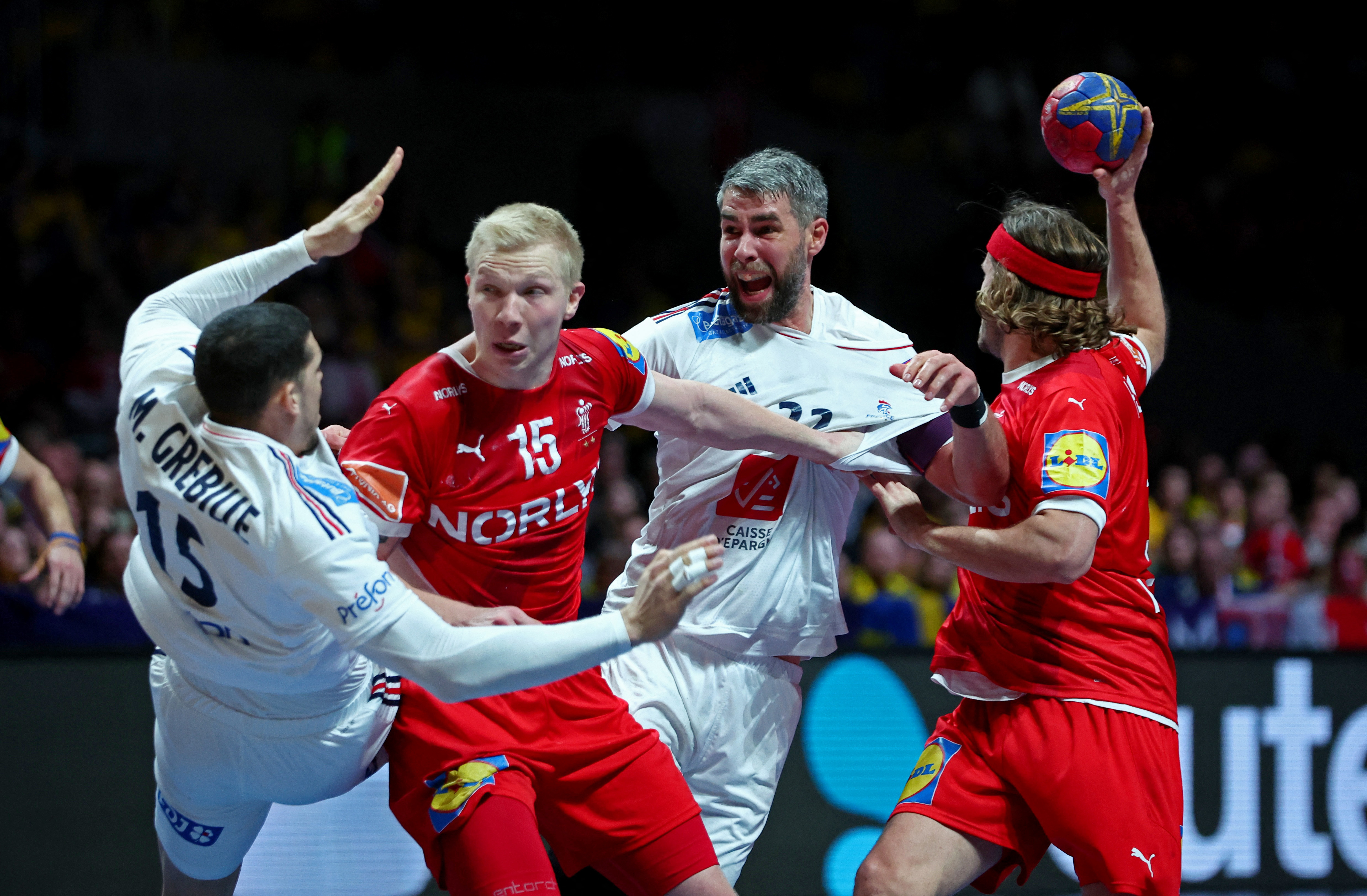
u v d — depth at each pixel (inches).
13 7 616.7
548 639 132.3
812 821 279.4
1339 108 771.4
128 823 259.6
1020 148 738.2
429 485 149.4
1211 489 449.4
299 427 136.9
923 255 722.2
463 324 577.9
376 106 709.3
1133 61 781.3
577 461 156.9
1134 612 170.2
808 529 183.6
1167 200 725.3
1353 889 297.1
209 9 695.1
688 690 181.0
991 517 173.6
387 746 157.1
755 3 777.6
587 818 155.2
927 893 164.2
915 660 287.7
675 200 715.4
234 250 553.9
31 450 357.1
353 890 257.1
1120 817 160.7
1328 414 692.7
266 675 141.4
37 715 257.0
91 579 305.9
